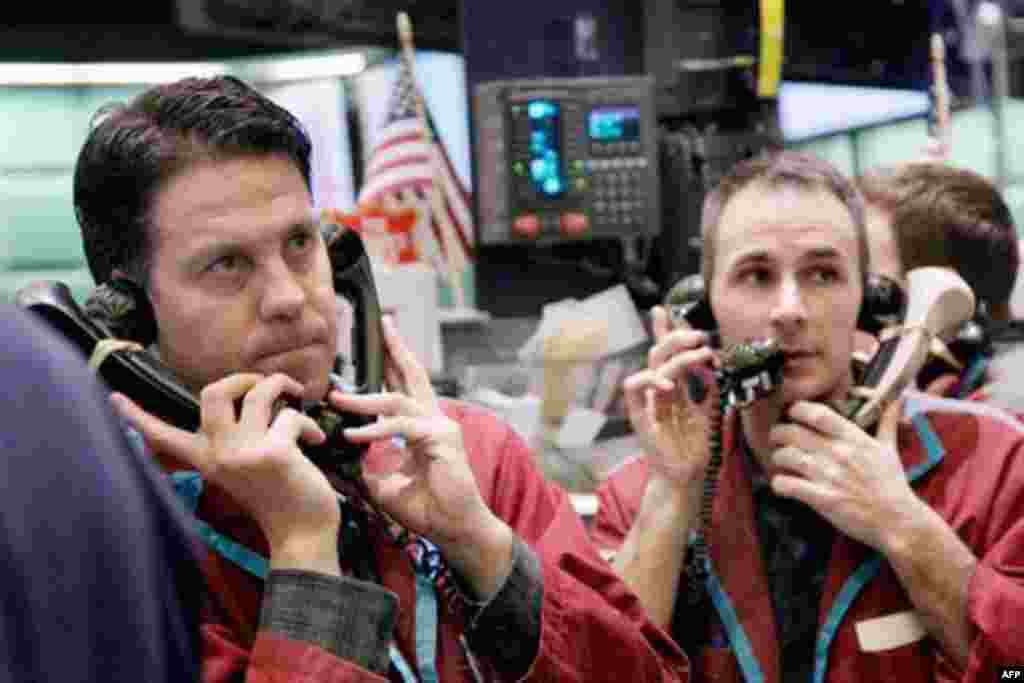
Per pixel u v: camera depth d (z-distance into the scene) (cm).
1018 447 154
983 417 159
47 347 60
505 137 284
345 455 117
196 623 63
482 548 117
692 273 294
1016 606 140
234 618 112
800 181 156
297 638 103
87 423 59
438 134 300
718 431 154
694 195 294
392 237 272
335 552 108
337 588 105
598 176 285
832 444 151
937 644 147
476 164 289
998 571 146
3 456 56
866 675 148
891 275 197
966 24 333
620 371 241
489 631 116
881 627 148
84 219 117
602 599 123
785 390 155
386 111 302
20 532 56
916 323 161
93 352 112
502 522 120
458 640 117
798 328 152
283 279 112
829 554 156
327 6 292
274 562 107
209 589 112
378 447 126
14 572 55
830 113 327
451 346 282
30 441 57
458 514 115
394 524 120
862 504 147
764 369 152
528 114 284
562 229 285
